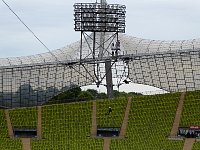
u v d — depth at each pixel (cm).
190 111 16200
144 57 17938
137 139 15362
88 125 16062
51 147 15262
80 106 16738
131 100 16788
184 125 15738
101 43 17900
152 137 15388
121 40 18888
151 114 16238
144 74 18800
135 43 18688
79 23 16850
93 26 16850
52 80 19200
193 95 16675
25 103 19450
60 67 18775
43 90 19362
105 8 16662
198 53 17538
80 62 17050
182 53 17488
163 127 15738
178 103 16512
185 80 18488
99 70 18588
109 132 15788
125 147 15025
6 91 19188
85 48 18688
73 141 15450
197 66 18100
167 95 16775
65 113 16575
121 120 16138
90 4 16700
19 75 18862
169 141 15175
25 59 18550
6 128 16362
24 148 15288
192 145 14925
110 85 18025
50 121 16362
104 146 15112
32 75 18950
